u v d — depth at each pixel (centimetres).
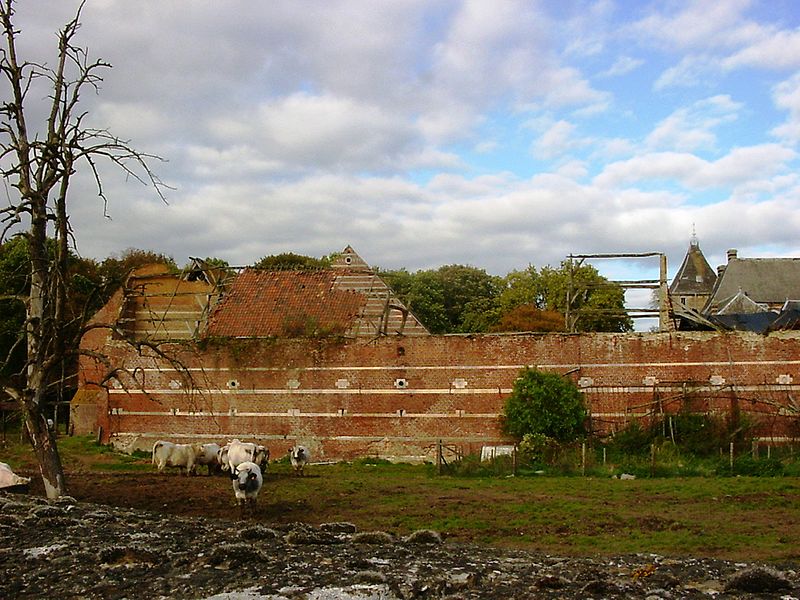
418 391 3972
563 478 3097
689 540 1875
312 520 2208
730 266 7894
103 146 2231
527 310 6831
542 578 995
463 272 9400
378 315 4191
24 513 1505
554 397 3697
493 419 3894
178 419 4184
